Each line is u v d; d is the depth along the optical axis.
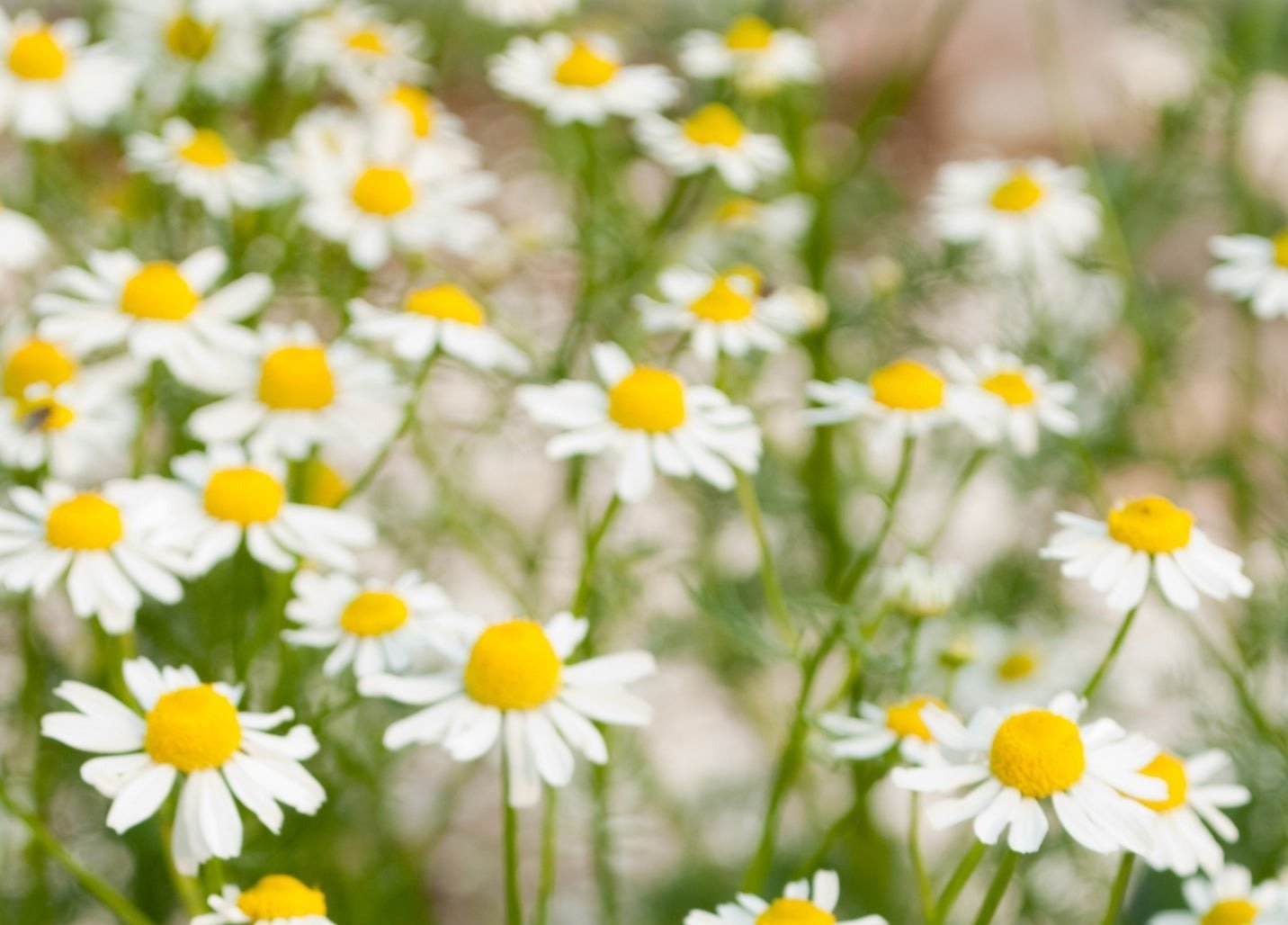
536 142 0.72
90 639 0.57
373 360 0.54
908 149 1.15
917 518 0.69
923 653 0.59
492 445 0.62
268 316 0.62
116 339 0.53
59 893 0.58
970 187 0.61
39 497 0.51
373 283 0.60
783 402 0.62
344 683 0.55
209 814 0.48
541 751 0.49
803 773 0.62
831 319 0.63
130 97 0.62
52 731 0.48
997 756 0.48
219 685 0.49
